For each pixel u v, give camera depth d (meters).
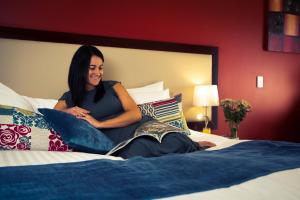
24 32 2.25
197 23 3.08
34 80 2.28
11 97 1.92
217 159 1.26
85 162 1.21
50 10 2.42
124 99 2.07
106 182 0.96
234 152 1.53
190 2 3.04
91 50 2.09
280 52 3.65
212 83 3.11
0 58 2.18
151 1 2.84
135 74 2.67
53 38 2.35
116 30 2.69
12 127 1.60
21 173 1.04
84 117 1.88
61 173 1.05
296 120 3.81
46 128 1.68
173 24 2.96
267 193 0.92
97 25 2.60
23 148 1.60
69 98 2.12
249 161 1.24
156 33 2.87
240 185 0.98
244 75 3.41
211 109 3.12
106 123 1.88
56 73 2.36
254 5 3.43
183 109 2.91
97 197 0.84
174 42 2.95
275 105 3.65
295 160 1.32
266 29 3.50
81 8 2.53
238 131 3.41
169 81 2.84
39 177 1.00
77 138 1.61
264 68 3.54
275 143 1.71
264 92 3.56
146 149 1.61
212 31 3.17
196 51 2.99
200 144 1.93
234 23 3.31
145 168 1.12
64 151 1.66
